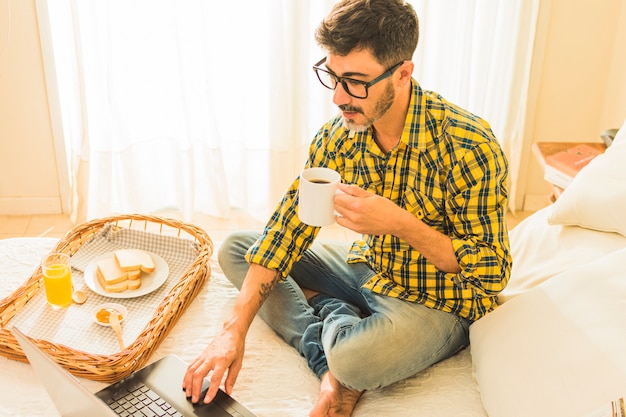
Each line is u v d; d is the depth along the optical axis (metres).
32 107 2.85
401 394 1.50
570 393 1.25
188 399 1.36
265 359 1.61
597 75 2.96
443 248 1.49
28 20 2.70
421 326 1.53
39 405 1.40
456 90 2.92
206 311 1.75
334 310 1.67
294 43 2.75
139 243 1.98
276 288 1.71
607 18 2.86
